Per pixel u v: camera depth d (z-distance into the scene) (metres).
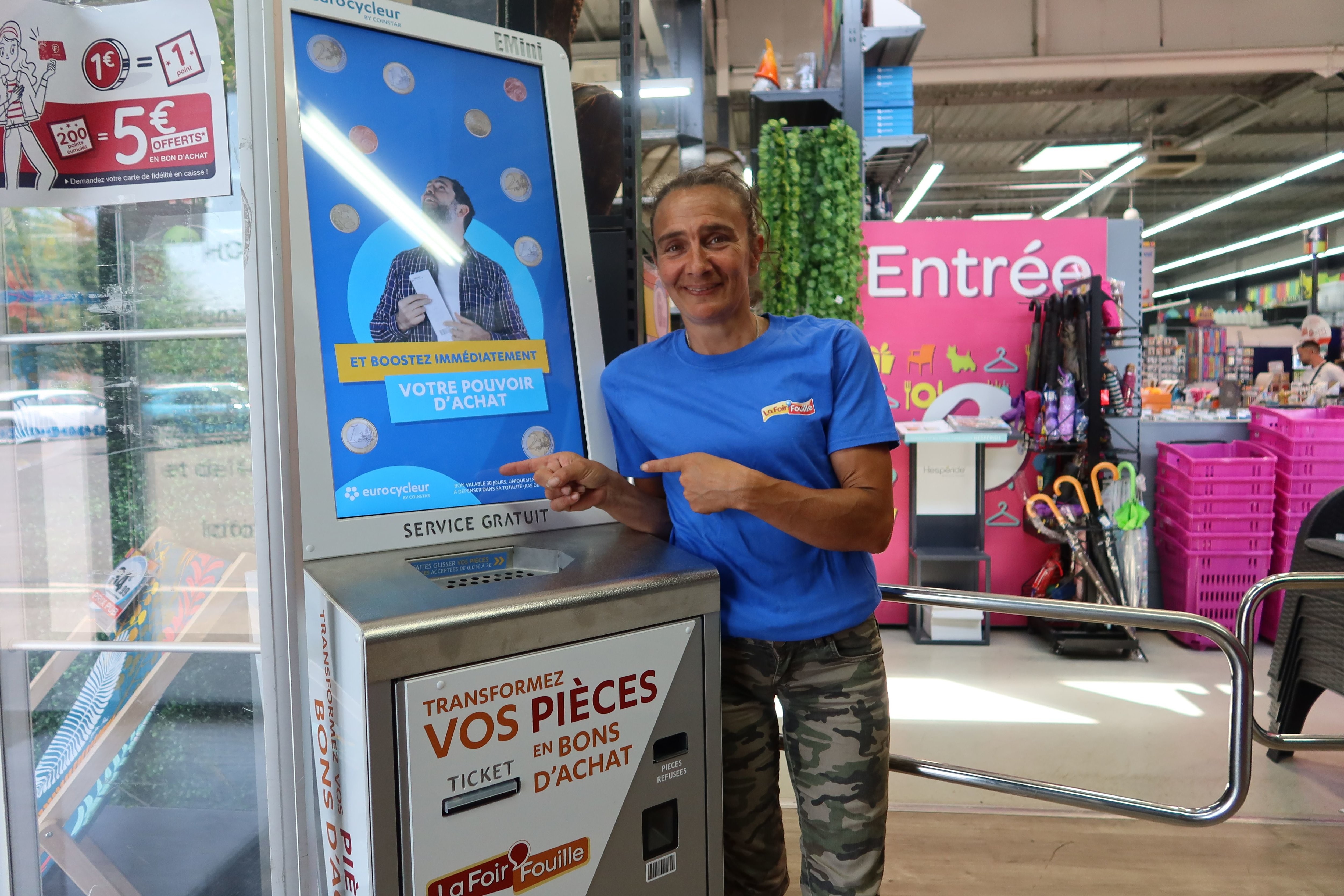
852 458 1.19
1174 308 13.55
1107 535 4.02
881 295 4.60
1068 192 15.59
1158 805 1.40
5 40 1.06
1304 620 2.87
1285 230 12.41
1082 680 3.74
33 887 1.25
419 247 1.25
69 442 1.25
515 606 0.93
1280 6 10.12
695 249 1.16
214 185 1.08
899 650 4.21
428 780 0.88
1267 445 4.22
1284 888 2.14
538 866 0.97
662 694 1.06
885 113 4.84
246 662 1.29
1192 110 12.32
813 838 1.28
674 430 1.25
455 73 1.32
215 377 1.24
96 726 1.30
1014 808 2.55
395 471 1.20
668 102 3.66
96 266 1.23
